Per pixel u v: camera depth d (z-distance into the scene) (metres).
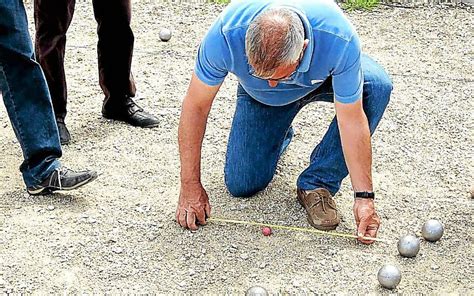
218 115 5.63
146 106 5.73
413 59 6.79
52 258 4.02
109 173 4.83
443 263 4.05
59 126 5.11
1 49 4.17
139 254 4.06
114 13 5.01
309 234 4.25
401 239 4.05
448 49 7.04
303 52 3.37
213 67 3.63
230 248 4.11
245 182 4.45
